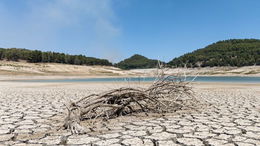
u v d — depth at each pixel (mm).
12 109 7316
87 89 16234
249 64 99562
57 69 89500
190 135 4344
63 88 17312
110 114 6141
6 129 4816
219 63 103188
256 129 4770
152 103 6766
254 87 18078
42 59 102562
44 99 10047
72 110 5273
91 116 5953
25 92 13547
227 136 4270
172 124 5242
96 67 114938
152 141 3982
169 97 7367
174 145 3766
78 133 4438
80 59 119250
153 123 5352
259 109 7348
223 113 6645
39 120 5711
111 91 6129
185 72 7609
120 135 4344
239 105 8242
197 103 8500
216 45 154875
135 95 6395
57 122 5496
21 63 91500
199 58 110812
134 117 6086
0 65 75000
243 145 3752
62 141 3982
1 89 15969
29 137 4238
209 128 4863
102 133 4488
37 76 58406
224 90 15164
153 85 7051
